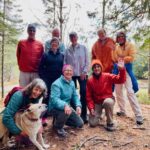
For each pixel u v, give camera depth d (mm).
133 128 5203
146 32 8977
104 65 5691
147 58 13273
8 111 4094
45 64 5160
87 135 4840
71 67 4832
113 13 10203
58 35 5762
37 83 4105
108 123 5035
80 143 4559
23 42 5484
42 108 4051
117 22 9977
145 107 7582
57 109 4590
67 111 4445
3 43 15164
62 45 5660
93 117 5207
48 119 5645
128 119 5773
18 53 5590
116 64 5625
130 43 5523
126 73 5449
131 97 5457
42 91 4195
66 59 5418
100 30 5676
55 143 4539
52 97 4617
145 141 4664
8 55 22031
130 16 9469
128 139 4734
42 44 5641
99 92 5168
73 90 4969
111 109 4934
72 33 5293
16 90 4293
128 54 5484
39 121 4156
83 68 5340
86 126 5258
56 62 5137
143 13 8867
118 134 4922
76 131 4992
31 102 4242
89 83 5215
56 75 5180
